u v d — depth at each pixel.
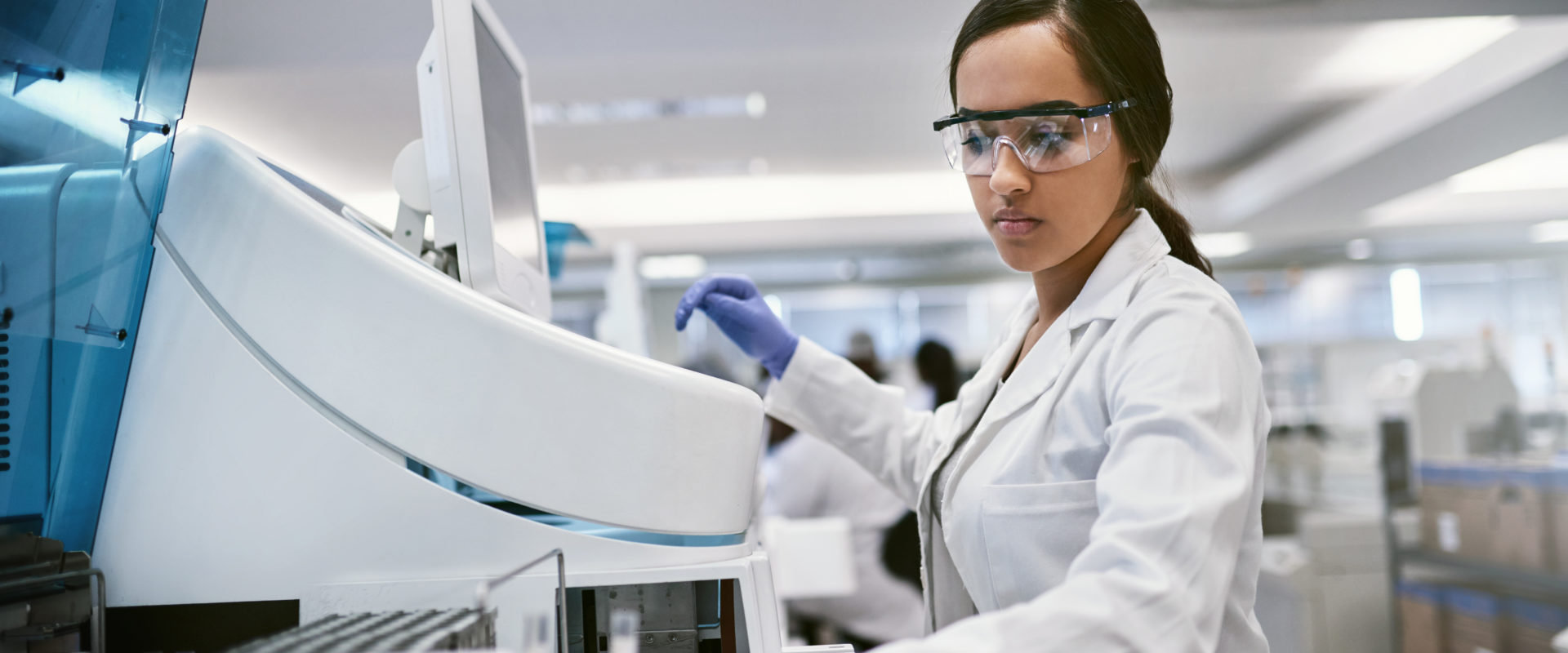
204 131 0.70
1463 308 10.56
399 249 0.74
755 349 1.11
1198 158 7.08
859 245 9.12
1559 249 10.35
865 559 2.68
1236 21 3.43
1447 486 3.43
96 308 0.66
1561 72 4.19
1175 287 0.68
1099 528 0.55
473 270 0.78
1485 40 4.45
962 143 0.72
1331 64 4.85
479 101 0.79
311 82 4.68
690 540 0.70
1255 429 0.66
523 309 0.90
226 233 0.68
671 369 0.70
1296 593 3.14
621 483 0.68
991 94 0.69
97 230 0.66
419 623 0.52
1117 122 0.70
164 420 0.67
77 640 0.63
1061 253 0.72
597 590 0.71
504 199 0.90
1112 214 0.80
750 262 10.14
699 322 10.89
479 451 0.67
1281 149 6.54
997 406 0.81
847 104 5.29
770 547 2.39
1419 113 4.92
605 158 6.48
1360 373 10.47
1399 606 3.46
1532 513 3.08
